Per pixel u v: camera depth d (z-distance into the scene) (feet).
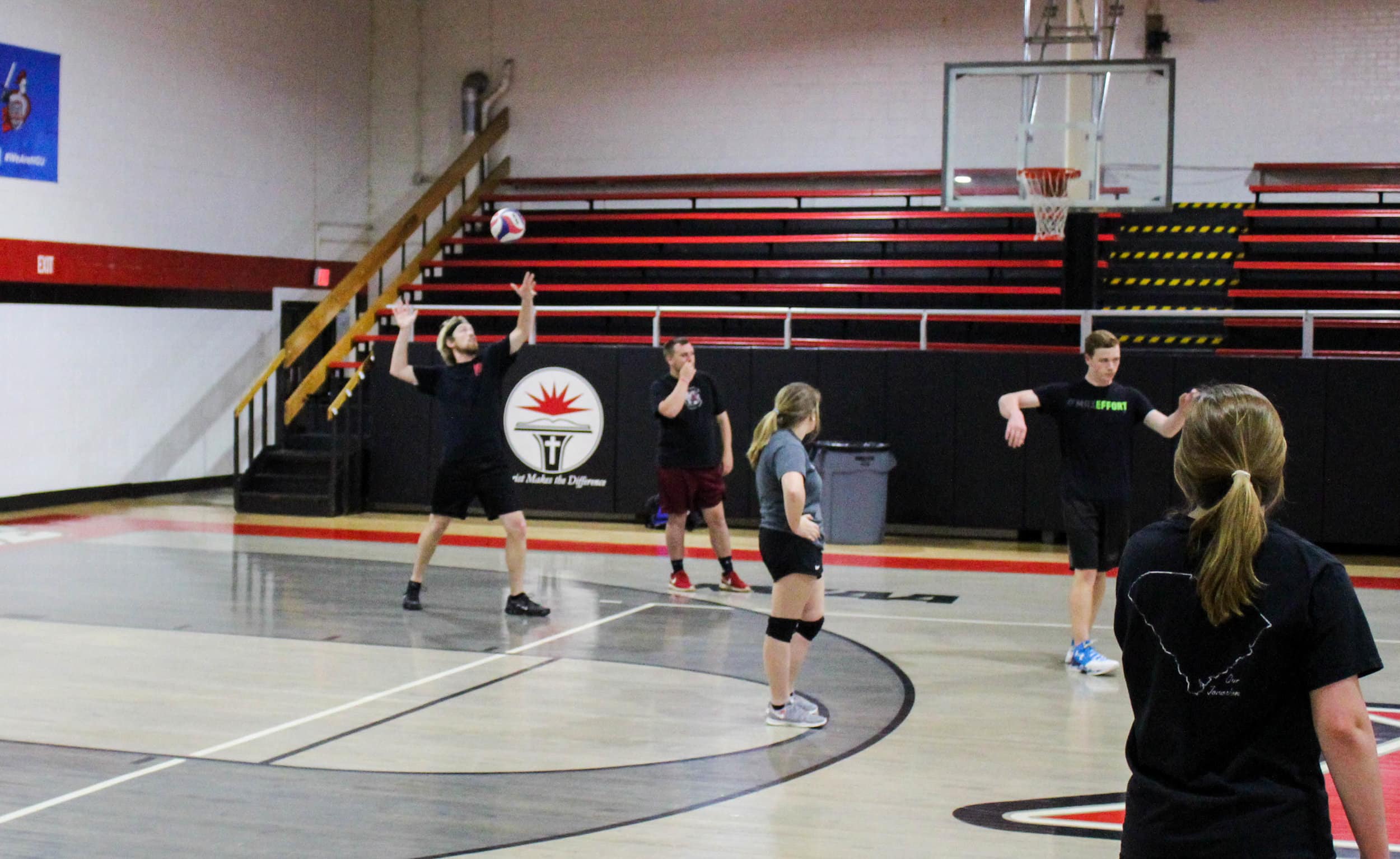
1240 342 50.14
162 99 54.70
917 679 25.77
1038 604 33.81
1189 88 58.95
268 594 33.78
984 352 44.60
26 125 48.24
